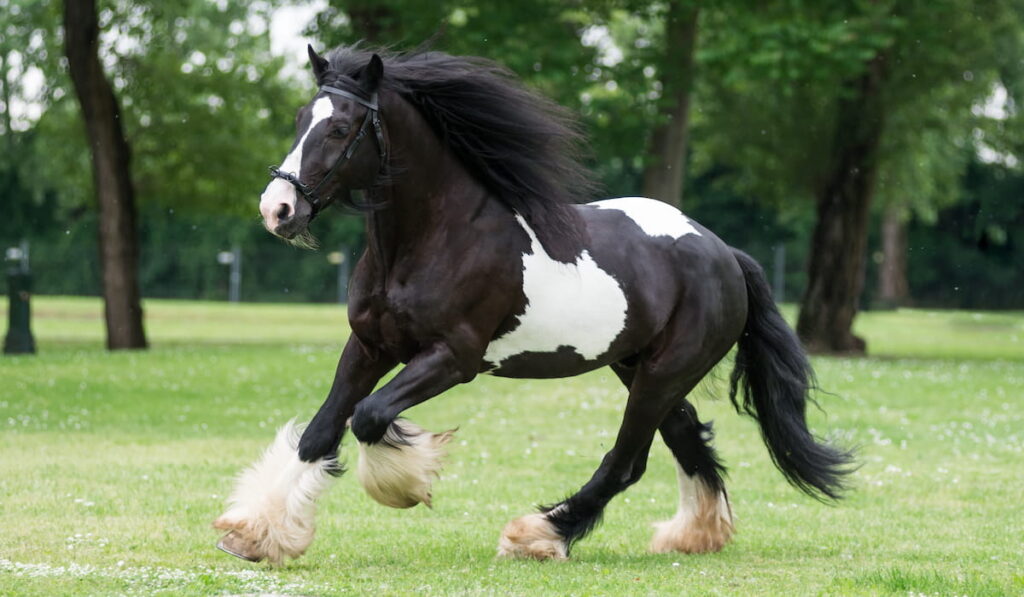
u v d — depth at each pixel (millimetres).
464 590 7320
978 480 13219
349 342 8195
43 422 16453
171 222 62594
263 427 16578
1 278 56844
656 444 15695
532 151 8234
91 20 29266
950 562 8836
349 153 7586
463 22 30141
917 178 43719
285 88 36875
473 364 8016
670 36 29500
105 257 30047
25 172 45531
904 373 25781
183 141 35500
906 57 32156
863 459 14617
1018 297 63125
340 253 62500
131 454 13859
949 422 18406
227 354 27422
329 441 7965
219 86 35438
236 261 62344
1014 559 8961
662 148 29672
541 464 13977
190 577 7445
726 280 9180
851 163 33094
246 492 8008
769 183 37219
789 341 9570
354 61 7844
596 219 8812
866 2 28984
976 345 40219
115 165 29922
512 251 8117
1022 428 17922
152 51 34625
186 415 17625
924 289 64312
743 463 14391
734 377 9750
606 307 8438
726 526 9398
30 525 9438
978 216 62781
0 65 39219
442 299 7840
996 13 32844
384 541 9406
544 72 26938
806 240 64750
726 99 35188
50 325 42312
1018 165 58938
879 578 7945
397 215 7859
